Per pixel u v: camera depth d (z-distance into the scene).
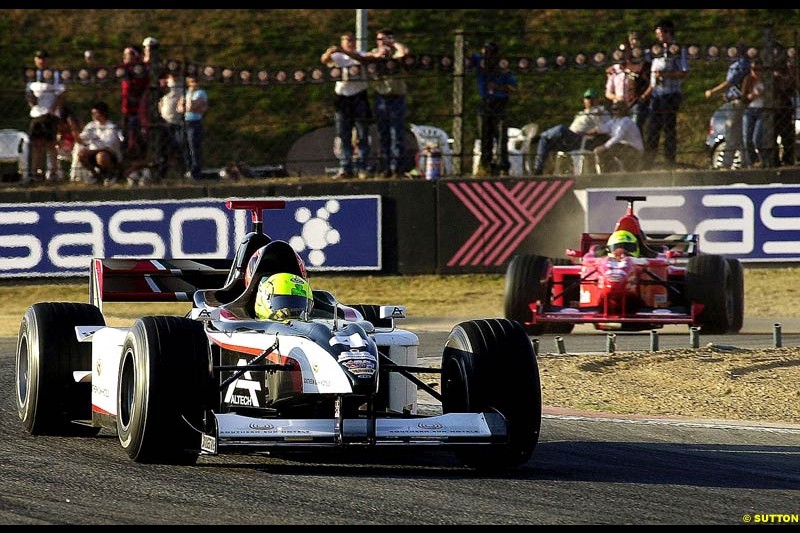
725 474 25.88
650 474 25.80
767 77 67.00
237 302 29.09
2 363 43.59
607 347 46.44
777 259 64.62
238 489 23.62
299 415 26.98
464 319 57.97
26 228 65.75
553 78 103.94
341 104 68.94
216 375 27.23
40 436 30.14
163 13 117.94
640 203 65.25
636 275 51.56
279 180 69.69
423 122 102.19
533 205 66.00
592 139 70.81
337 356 24.64
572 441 29.83
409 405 28.12
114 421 27.75
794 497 23.75
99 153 69.69
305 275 29.38
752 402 35.56
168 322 25.42
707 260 51.25
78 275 65.75
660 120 69.00
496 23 114.31
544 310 52.38
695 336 45.38
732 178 64.81
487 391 25.38
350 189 66.19
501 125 69.69
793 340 49.59
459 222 66.31
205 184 67.06
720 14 111.44
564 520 21.62
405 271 66.62
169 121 70.19
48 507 22.22
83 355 30.06
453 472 25.73
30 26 114.94
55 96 71.00
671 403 35.59
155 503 22.47
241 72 69.38
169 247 65.75
